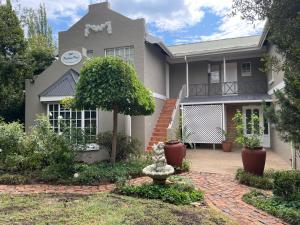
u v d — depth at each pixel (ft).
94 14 54.95
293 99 19.53
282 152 43.24
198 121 56.29
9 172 29.96
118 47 52.60
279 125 21.43
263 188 25.54
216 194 23.57
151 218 16.74
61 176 27.84
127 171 29.81
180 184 23.44
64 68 45.42
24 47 50.65
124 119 44.32
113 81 29.45
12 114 51.47
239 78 63.16
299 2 17.12
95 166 31.60
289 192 21.38
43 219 16.44
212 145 58.80
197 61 63.98
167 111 57.47
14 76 47.37
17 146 32.42
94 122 40.47
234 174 31.78
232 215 18.61
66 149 28.96
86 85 30.32
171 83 65.98
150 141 51.06
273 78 48.52
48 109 44.73
